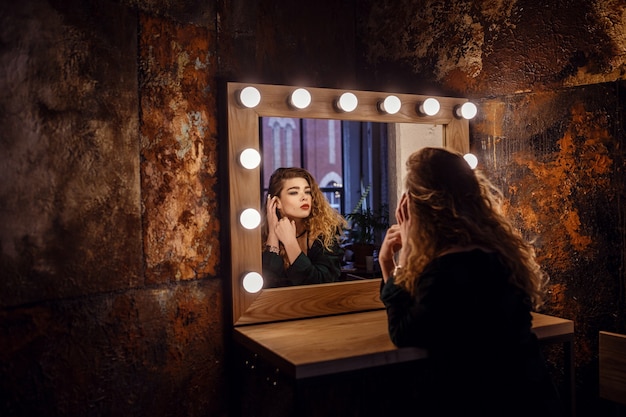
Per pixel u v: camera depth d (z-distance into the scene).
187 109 1.64
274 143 1.90
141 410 1.53
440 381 1.29
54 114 1.35
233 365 1.74
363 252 1.93
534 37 1.88
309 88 1.81
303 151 1.91
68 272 1.37
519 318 1.25
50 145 1.34
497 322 1.21
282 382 1.84
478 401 1.22
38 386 1.32
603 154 1.76
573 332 1.70
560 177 1.86
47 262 1.33
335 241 1.88
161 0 1.58
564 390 1.83
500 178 2.00
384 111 1.91
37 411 1.32
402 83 2.17
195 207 1.66
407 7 2.14
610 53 1.72
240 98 1.68
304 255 1.83
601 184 1.77
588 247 1.81
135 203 1.52
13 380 1.27
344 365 1.36
